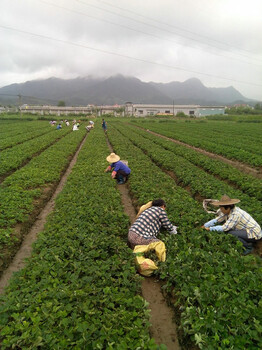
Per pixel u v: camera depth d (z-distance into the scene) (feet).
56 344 11.85
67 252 19.02
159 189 34.60
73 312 13.71
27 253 24.02
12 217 27.40
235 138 103.14
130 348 11.87
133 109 421.59
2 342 12.29
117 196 32.22
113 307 14.19
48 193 38.40
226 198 21.71
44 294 14.78
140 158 57.93
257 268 17.40
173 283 17.94
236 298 14.49
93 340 12.21
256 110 377.50
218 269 17.13
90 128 138.62
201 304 14.61
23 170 46.39
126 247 20.51
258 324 12.67
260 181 39.91
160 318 16.37
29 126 158.20
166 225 22.15
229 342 12.11
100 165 49.32
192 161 58.90
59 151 65.10
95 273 16.90
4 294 16.40
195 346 13.58
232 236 21.45
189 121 246.27
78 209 27.20
